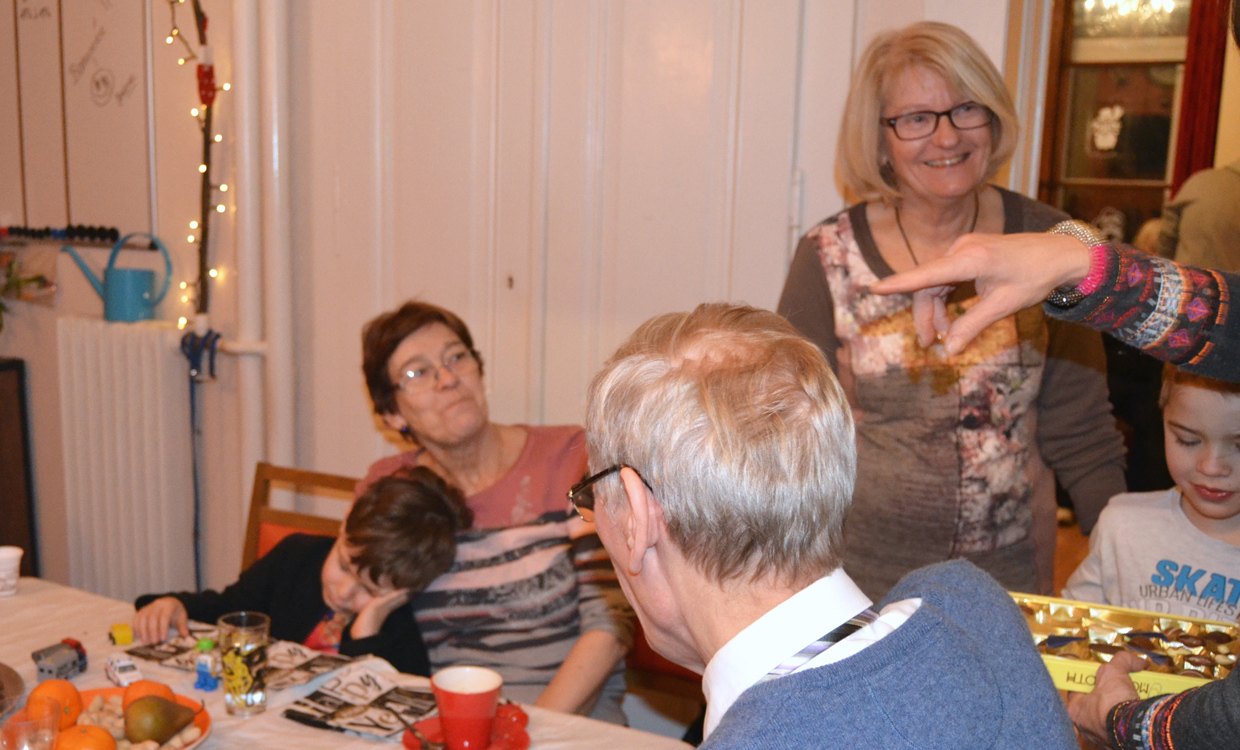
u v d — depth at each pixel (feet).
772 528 2.31
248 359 9.36
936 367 5.37
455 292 8.77
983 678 2.25
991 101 5.09
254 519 7.28
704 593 2.42
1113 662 3.48
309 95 9.13
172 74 9.57
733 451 2.30
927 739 2.10
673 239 7.85
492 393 8.73
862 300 5.55
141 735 3.91
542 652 5.93
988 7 6.50
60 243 10.52
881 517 5.58
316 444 9.62
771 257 7.52
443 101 8.58
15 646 5.06
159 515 9.77
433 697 4.46
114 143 10.02
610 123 7.98
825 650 2.27
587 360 8.31
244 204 9.18
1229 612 4.45
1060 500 11.01
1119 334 2.88
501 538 6.01
